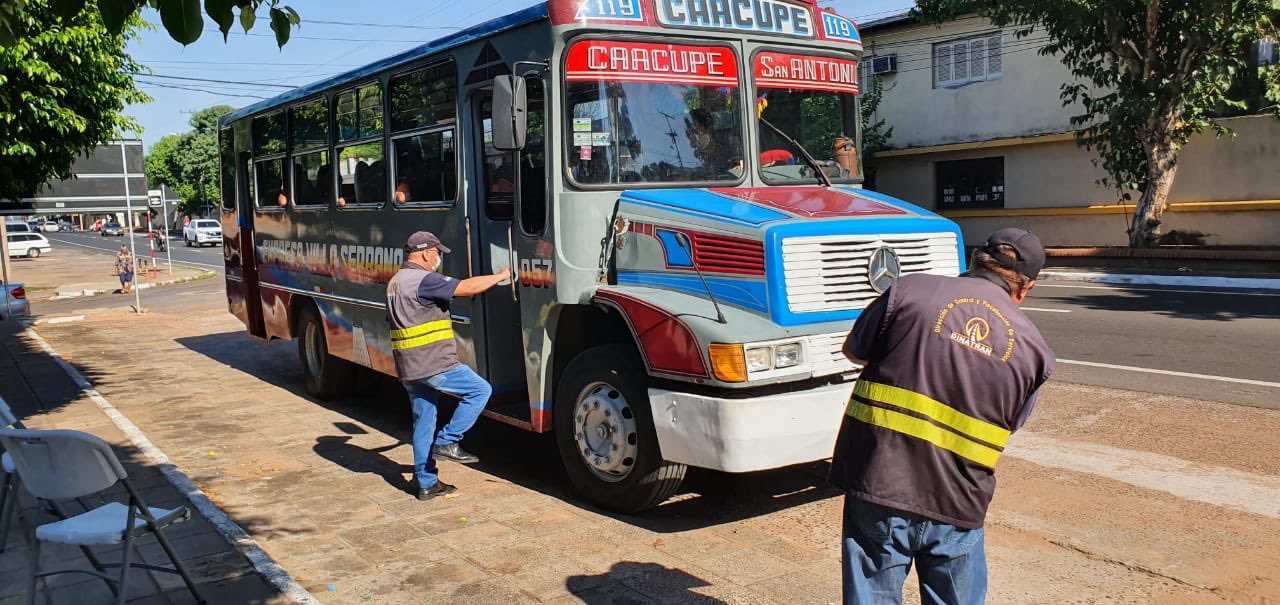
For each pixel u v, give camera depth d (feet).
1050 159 78.23
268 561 16.92
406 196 26.05
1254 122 65.98
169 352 45.85
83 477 13.89
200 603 15.10
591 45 19.63
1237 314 42.22
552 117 19.63
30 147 39.81
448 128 23.62
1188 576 15.56
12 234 171.53
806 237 17.46
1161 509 18.61
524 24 20.35
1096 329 39.55
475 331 22.86
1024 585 15.43
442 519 19.53
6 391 35.12
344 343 30.25
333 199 30.22
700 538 18.01
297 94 32.22
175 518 14.78
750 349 16.63
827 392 17.39
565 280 19.72
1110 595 14.96
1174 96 60.29
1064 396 27.84
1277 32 58.03
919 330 10.41
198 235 201.36
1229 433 23.29
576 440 20.03
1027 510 18.84
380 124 27.09
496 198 22.43
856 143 23.45
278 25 12.76
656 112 20.27
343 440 26.84
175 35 11.29
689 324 17.19
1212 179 68.54
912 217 19.16
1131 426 24.32
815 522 18.78
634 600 15.19
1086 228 76.48
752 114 21.29
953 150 83.87
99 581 16.26
